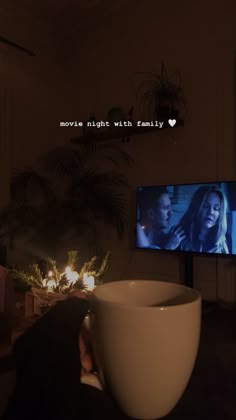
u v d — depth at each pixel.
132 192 2.84
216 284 2.28
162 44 2.64
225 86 2.25
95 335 0.34
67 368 0.34
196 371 0.61
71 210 2.74
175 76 2.54
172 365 0.31
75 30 3.38
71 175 3.00
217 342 0.93
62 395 0.33
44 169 3.31
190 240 2.03
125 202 2.88
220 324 1.33
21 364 0.34
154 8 2.71
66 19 3.28
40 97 3.31
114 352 0.31
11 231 2.82
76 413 0.34
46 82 3.36
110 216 2.73
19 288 1.02
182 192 2.09
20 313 0.85
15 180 2.96
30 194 3.12
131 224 2.83
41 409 0.33
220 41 2.29
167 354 0.31
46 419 0.32
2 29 3.01
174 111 2.39
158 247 2.21
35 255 2.84
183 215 2.07
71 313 0.37
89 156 3.19
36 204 3.15
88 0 2.98
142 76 2.79
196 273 2.38
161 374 0.31
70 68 3.50
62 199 3.05
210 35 2.35
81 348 0.38
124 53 2.95
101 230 3.06
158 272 2.63
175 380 0.32
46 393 0.33
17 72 3.12
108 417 0.41
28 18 3.19
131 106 2.87
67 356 0.34
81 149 3.06
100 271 0.99
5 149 2.97
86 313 0.37
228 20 2.25
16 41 3.12
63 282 0.84
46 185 3.01
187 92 2.46
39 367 0.33
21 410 0.33
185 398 0.49
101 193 2.73
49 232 2.77
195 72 2.42
